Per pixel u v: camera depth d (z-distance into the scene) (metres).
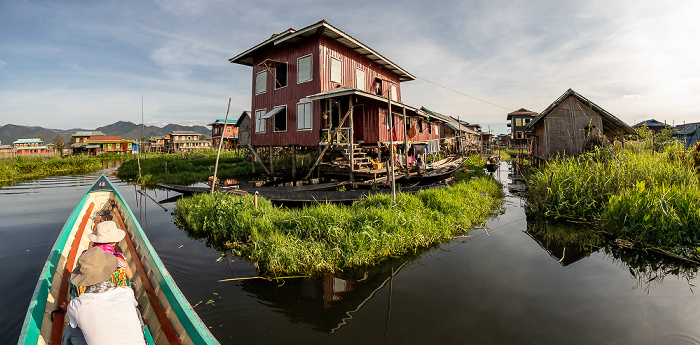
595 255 6.79
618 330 4.06
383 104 16.86
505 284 5.43
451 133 38.41
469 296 5.03
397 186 13.65
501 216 10.15
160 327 3.56
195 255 6.92
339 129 15.27
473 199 10.85
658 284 5.39
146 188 16.94
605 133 18.23
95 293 2.75
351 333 4.07
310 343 3.87
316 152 22.03
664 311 4.52
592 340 3.86
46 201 13.82
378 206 9.09
